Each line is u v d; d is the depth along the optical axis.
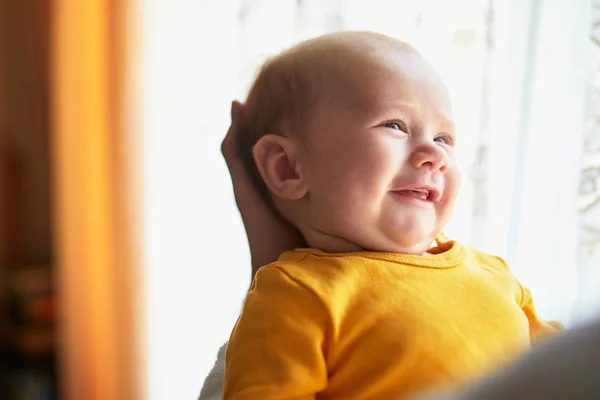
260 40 1.31
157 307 1.57
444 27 1.18
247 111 0.81
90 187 1.68
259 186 0.81
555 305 1.07
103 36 1.62
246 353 0.61
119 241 1.65
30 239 2.14
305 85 0.72
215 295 1.43
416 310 0.63
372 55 0.71
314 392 0.60
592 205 1.07
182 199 1.48
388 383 0.60
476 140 1.14
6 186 2.10
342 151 0.68
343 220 0.69
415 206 0.69
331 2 1.25
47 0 2.04
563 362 0.24
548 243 1.09
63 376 1.83
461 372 0.59
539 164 1.10
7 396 1.91
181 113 1.47
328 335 0.61
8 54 2.08
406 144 0.69
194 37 1.42
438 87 0.72
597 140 1.06
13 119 2.10
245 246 1.41
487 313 0.66
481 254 0.78
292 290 0.63
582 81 1.07
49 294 2.00
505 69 1.14
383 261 0.67
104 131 1.65
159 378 1.56
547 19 1.10
